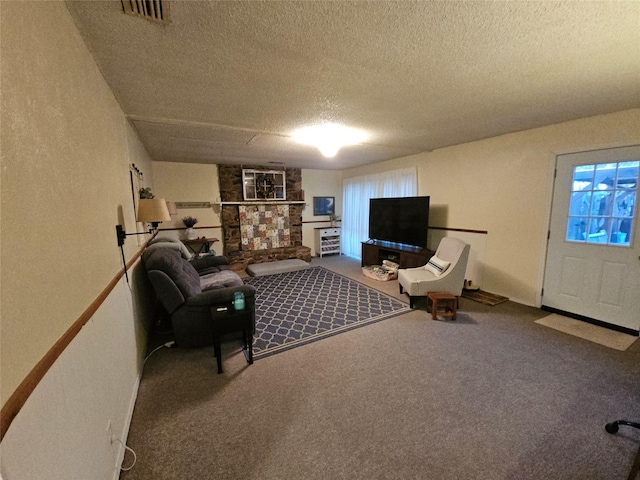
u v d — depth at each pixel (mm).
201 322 2520
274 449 1526
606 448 1519
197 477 1373
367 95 2240
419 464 1437
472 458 1469
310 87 2084
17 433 657
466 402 1874
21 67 809
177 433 1636
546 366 2266
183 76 1879
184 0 1155
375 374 2188
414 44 1520
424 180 4816
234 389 2027
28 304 762
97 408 1216
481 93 2219
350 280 4805
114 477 1329
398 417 1748
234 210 6035
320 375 2182
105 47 1503
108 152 1834
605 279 2918
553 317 3219
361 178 6355
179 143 3854
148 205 2508
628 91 2197
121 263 1935
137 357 2182
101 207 1558
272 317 3283
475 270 4125
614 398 1892
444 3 1194
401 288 4141
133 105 2361
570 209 3123
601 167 2863
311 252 7082
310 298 3920
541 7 1224
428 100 2361
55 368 866
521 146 3461
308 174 6910
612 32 1405
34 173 844
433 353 2480
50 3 1043
